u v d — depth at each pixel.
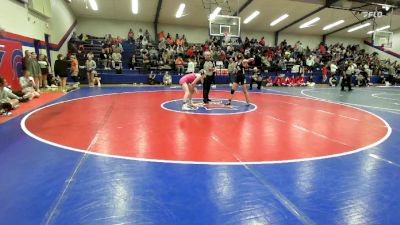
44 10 14.15
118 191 3.16
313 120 7.43
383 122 7.45
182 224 2.55
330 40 30.89
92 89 14.44
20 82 10.10
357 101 12.08
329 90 17.77
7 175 3.53
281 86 20.53
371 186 3.45
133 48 22.62
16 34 11.28
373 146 5.14
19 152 4.38
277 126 6.59
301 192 3.24
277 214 2.76
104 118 6.99
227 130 6.06
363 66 24.72
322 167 4.04
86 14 23.41
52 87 13.30
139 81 18.67
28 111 7.77
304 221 2.64
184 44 23.95
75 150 4.50
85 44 21.30
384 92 17.14
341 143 5.29
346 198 3.12
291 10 22.55
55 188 3.19
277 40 29.14
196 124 6.55
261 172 3.79
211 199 3.03
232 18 18.97
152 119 7.00
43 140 5.02
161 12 22.86
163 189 3.23
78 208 2.78
